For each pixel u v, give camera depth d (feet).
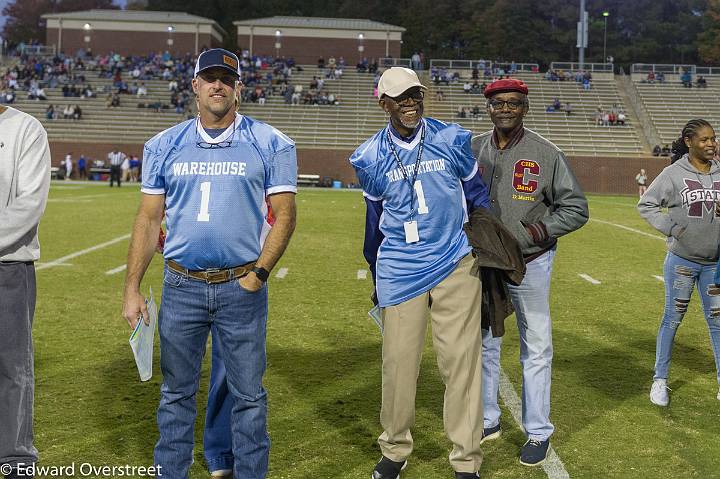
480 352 11.68
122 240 43.50
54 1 301.84
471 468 11.52
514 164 12.85
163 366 10.71
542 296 12.68
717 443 13.46
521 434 14.02
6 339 10.67
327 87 154.61
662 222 14.97
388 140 11.72
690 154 15.11
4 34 297.12
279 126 141.79
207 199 10.27
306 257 38.09
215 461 11.75
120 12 183.83
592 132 139.95
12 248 10.67
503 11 269.23
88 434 13.51
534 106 148.66
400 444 11.66
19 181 10.63
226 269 10.37
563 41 275.18
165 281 10.65
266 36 176.76
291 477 11.80
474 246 11.64
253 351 10.57
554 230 12.37
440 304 11.57
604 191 131.44
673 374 18.13
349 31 176.45
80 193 88.99
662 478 11.88
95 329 21.83
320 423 14.28
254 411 10.64
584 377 17.71
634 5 297.12
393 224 11.76
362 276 32.50
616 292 29.91
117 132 137.49
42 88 149.28
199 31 179.73
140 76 156.76
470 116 145.28
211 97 10.16
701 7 285.23
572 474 12.04
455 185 11.76
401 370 11.53
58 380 16.78
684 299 15.34
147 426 13.94
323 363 18.63
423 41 279.90
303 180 129.49
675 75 156.04
